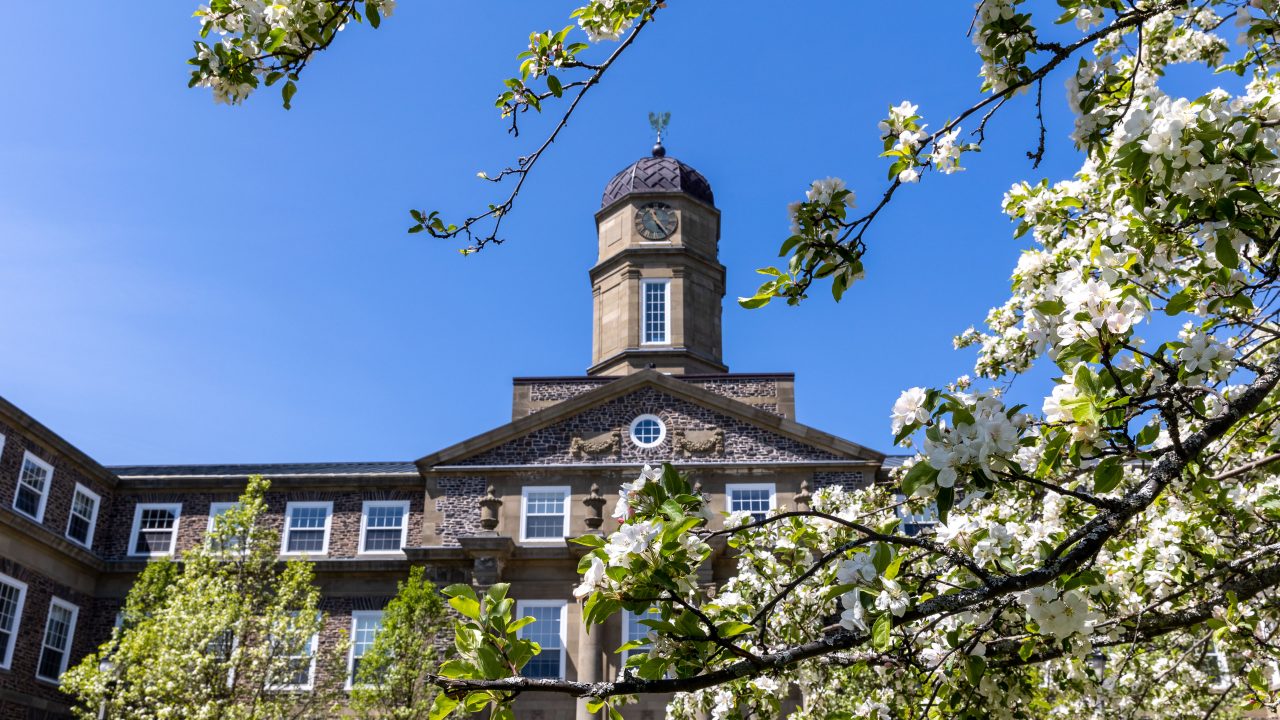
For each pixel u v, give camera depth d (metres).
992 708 5.39
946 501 3.55
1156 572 6.14
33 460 26.17
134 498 30.02
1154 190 3.83
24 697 25.11
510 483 28.44
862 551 4.40
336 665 24.31
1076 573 4.19
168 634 21.83
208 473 31.31
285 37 4.44
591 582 3.90
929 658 5.88
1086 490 5.80
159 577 24.66
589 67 5.20
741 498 27.73
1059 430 3.69
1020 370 8.30
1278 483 6.10
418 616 24.45
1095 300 3.62
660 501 4.15
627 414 29.25
